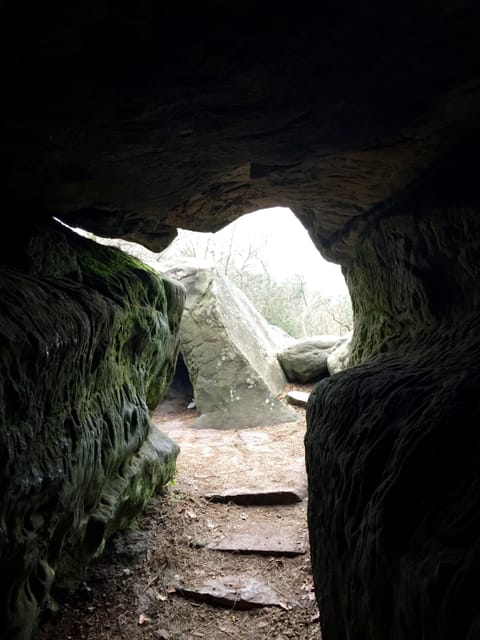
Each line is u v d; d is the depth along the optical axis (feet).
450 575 3.79
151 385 15.43
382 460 6.12
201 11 5.04
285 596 11.40
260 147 8.80
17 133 7.38
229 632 10.32
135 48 5.51
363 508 6.01
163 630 10.25
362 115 7.70
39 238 8.93
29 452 6.53
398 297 11.82
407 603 4.25
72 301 8.44
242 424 26.02
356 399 8.18
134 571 11.80
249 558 12.92
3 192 9.36
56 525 7.49
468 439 5.03
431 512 4.68
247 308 36.47
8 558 6.02
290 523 14.87
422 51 6.04
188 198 11.37
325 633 7.28
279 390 30.58
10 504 5.93
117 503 10.89
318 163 9.79
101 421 9.87
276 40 5.62
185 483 17.04
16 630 6.35
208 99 6.83
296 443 22.74
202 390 27.12
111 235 12.67
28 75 5.86
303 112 7.49
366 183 10.81
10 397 5.90
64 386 7.95
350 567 6.08
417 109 7.53
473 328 8.16
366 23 5.45
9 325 6.03
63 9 4.80
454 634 3.53
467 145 8.73
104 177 9.46
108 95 6.45
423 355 8.87
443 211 9.16
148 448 14.57
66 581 9.28
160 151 8.59
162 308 14.52
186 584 11.69
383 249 12.10
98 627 9.96
